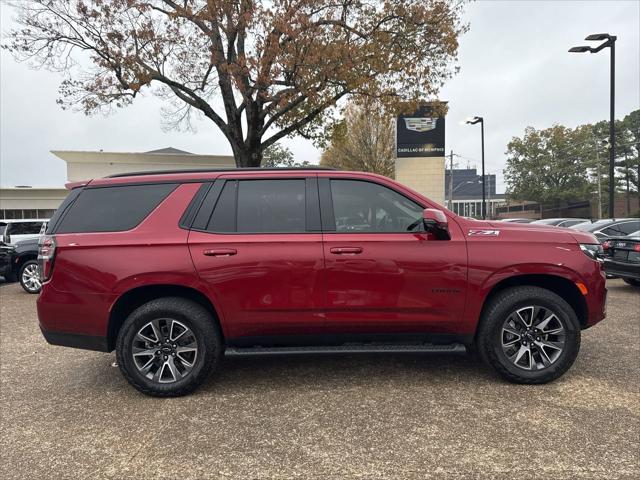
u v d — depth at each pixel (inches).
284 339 142.1
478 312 140.3
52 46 572.1
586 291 140.9
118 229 140.3
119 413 131.4
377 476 97.3
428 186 1003.9
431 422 120.8
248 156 633.6
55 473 101.7
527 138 2377.0
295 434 116.3
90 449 111.7
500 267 138.5
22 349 201.0
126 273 135.7
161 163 1103.0
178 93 630.5
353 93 571.8
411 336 143.1
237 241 138.0
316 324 139.6
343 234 139.7
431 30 585.0
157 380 139.7
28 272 371.9
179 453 108.7
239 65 520.1
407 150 1003.3
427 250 138.8
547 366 141.8
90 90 595.5
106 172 1085.8
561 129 2299.5
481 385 144.9
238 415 127.9
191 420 125.6
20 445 114.6
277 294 137.9
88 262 137.1
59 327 139.6
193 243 137.6
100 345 138.7
